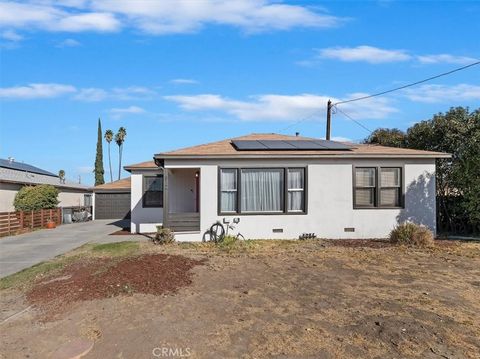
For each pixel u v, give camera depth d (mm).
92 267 9609
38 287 8156
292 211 15000
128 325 5793
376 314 6238
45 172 40594
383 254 11000
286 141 17438
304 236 14914
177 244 13680
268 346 5145
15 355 5004
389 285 7859
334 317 6121
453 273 8828
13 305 7078
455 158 16547
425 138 17609
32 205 24828
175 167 14711
